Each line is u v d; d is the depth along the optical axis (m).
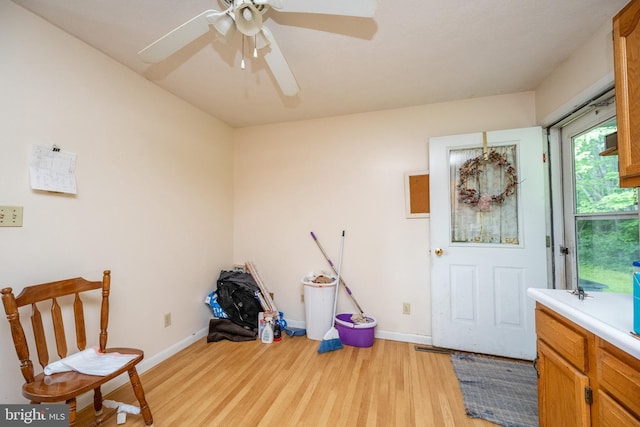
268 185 2.98
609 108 1.64
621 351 0.84
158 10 1.38
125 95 1.89
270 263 2.96
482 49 1.70
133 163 1.94
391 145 2.60
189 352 2.28
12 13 1.33
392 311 2.55
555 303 1.13
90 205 1.67
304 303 2.79
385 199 2.61
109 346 1.76
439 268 2.34
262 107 2.55
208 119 2.71
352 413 1.55
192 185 2.50
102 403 1.51
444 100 2.42
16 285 1.34
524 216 2.13
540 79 2.08
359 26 1.48
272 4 1.09
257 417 1.52
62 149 1.53
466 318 2.26
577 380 0.99
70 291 1.44
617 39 1.10
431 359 2.16
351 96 2.33
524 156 2.14
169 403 1.64
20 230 1.36
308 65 1.87
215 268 2.79
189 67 1.89
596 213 1.76
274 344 2.44
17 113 1.35
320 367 2.04
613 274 1.63
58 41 1.51
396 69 1.92
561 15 1.41
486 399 1.66
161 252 2.17
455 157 2.35
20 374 1.35
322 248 2.79
